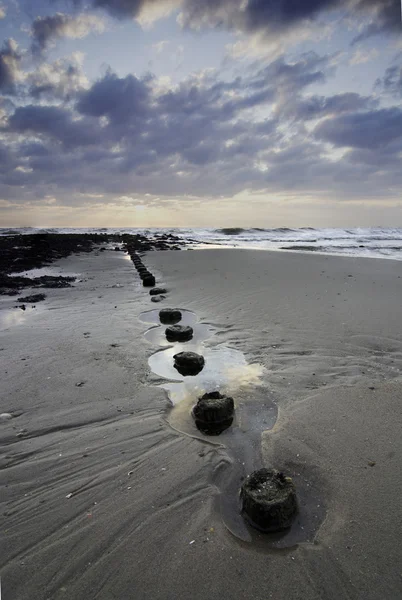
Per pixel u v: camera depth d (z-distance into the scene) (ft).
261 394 13.09
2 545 7.23
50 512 8.03
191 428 11.19
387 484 8.50
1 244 73.46
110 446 10.33
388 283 31.63
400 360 15.35
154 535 7.36
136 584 6.39
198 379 14.39
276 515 7.36
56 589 6.35
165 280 37.06
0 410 12.22
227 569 6.61
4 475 9.26
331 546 7.04
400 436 10.21
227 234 162.91
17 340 19.06
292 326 20.11
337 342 17.53
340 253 69.77
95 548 7.11
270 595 6.15
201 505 8.14
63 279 39.40
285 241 114.52
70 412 12.07
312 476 8.98
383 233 162.81
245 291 29.32
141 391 13.46
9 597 6.22
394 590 6.16
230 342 18.30
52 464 9.64
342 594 6.15
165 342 18.58
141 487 8.73
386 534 7.22
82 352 17.26
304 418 11.35
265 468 8.72
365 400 12.21
